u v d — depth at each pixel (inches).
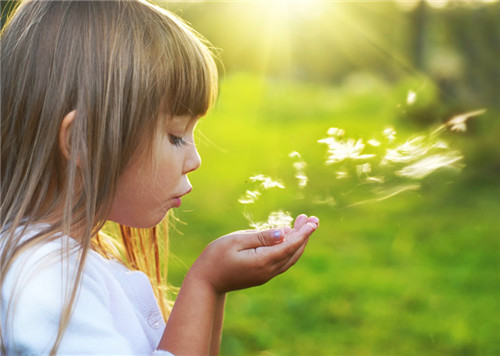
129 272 33.8
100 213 30.2
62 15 30.9
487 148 179.6
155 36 31.3
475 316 92.0
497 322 89.5
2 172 30.9
